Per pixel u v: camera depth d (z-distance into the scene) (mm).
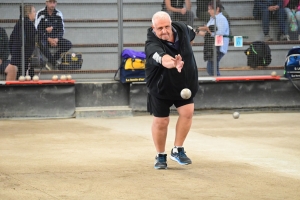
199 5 20703
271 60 21359
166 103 10727
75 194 9000
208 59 20938
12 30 19781
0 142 14562
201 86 20672
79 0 20375
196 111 20672
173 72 10352
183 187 9453
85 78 20547
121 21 20516
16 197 8812
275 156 12469
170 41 10422
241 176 10328
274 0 21172
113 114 20000
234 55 21172
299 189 9305
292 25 21297
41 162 11805
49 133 16125
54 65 20156
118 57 20531
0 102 19625
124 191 9188
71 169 11039
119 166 11320
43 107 19828
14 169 11055
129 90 20531
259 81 21031
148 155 12602
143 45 21031
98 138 15133
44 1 20062
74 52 20266
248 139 14883
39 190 9289
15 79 19906
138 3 20859
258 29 21328
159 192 9102
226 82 20812
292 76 21109
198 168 11078
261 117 19531
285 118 19234
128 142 14453
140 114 20266
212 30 20766
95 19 20484
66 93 19938
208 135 15609
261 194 8953
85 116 19844
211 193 9023
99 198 8742
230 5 21203
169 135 15680
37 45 19938
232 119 19078
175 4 20484
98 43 20562
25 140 14867
